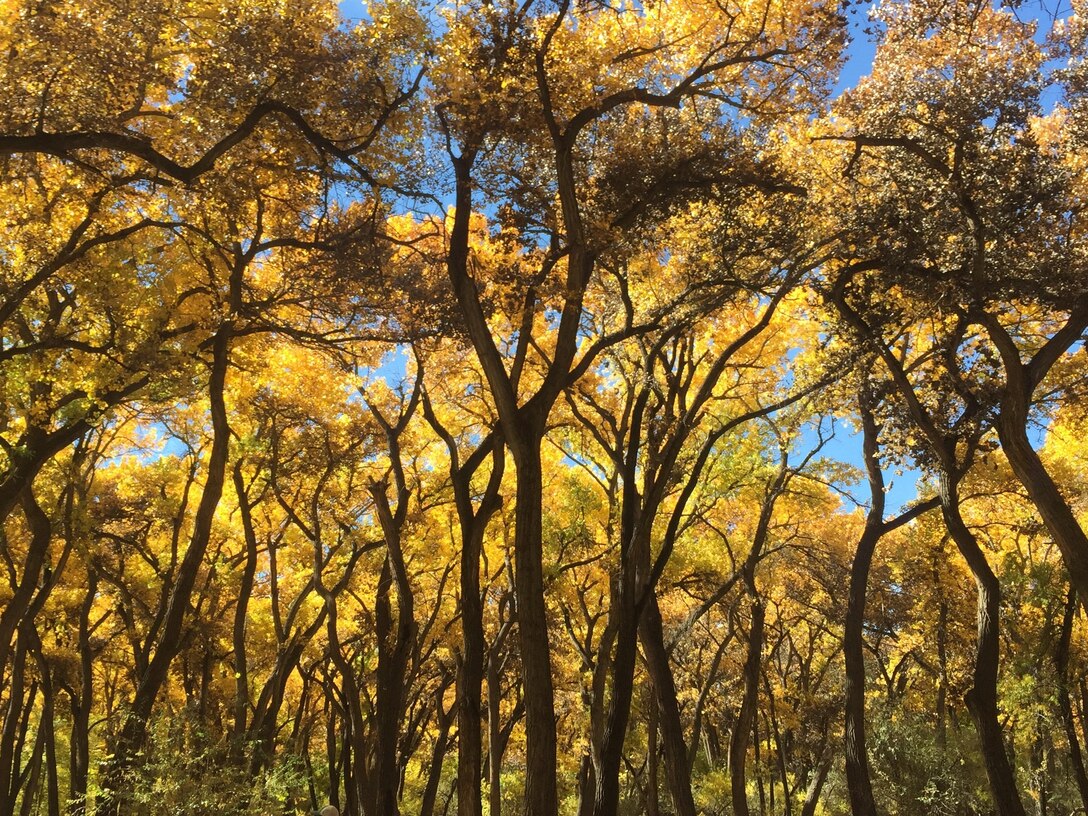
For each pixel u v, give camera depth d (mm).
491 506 11742
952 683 21344
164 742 10789
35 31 9461
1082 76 12812
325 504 20750
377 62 11125
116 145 9531
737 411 19203
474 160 11867
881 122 12617
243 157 12195
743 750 18875
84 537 17000
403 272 14703
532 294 11883
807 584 26422
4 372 11656
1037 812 24703
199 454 20828
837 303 13953
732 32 11523
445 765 33281
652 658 14531
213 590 23031
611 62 11156
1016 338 16344
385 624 16281
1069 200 12805
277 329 14938
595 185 12312
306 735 26703
